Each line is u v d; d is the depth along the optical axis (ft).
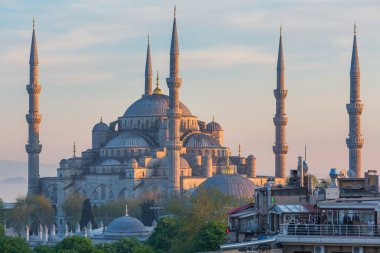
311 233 279.08
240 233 342.03
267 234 307.99
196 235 589.32
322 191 331.98
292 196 334.65
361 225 275.80
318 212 295.07
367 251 272.92
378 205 280.92
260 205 343.87
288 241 278.05
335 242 273.75
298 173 372.38
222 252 286.25
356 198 311.06
